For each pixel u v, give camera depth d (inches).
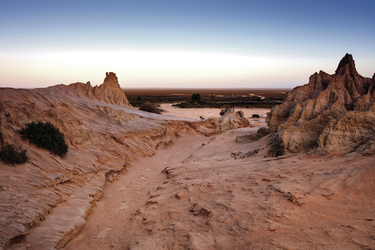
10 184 417.4
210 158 872.9
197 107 3745.1
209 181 547.2
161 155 1127.6
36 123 655.1
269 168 553.3
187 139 1549.0
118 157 847.7
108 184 681.6
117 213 502.3
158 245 341.4
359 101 666.2
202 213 404.8
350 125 565.6
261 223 332.5
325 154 549.3
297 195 377.4
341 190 371.2
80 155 704.4
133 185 690.8
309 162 528.4
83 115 1034.7
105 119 1127.0
